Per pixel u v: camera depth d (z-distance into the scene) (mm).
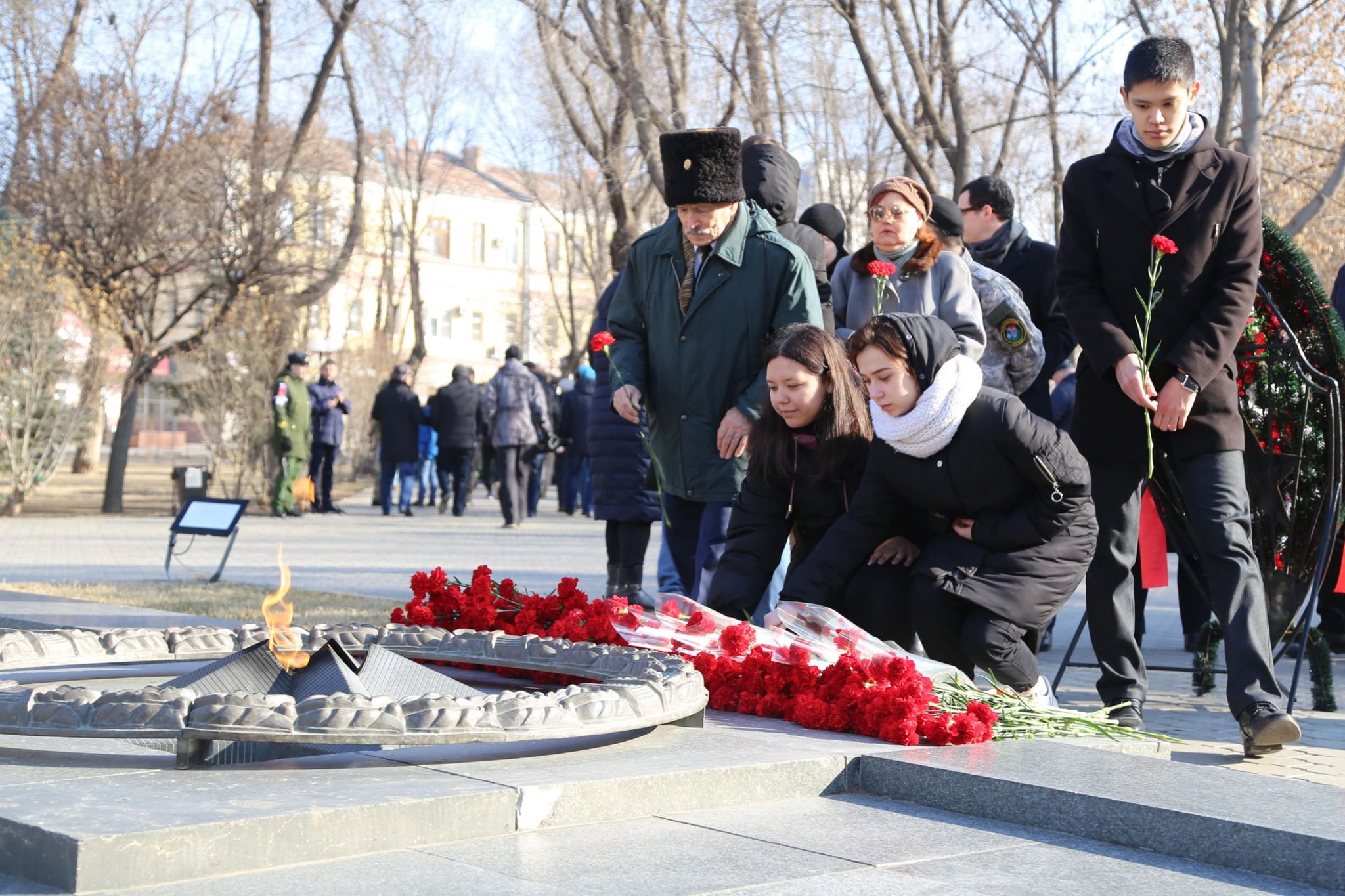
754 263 5883
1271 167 18266
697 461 5984
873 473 4828
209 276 21234
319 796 2918
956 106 16156
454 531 17250
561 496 21828
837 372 5008
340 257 23406
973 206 7547
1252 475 5562
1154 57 4883
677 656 4375
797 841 3107
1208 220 4906
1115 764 3619
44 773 3150
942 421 4523
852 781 3658
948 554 4691
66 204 19859
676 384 5984
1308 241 18266
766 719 4203
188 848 2617
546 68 19344
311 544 14883
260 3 21266
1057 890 2834
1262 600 4809
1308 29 16625
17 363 19172
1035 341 6484
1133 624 5168
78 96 19797
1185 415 4797
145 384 21500
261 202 20859
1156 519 5672
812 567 4859
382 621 7668
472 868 2758
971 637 4543
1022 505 4648
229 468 21906
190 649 4609
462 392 20938
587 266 35000
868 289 6207
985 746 3840
